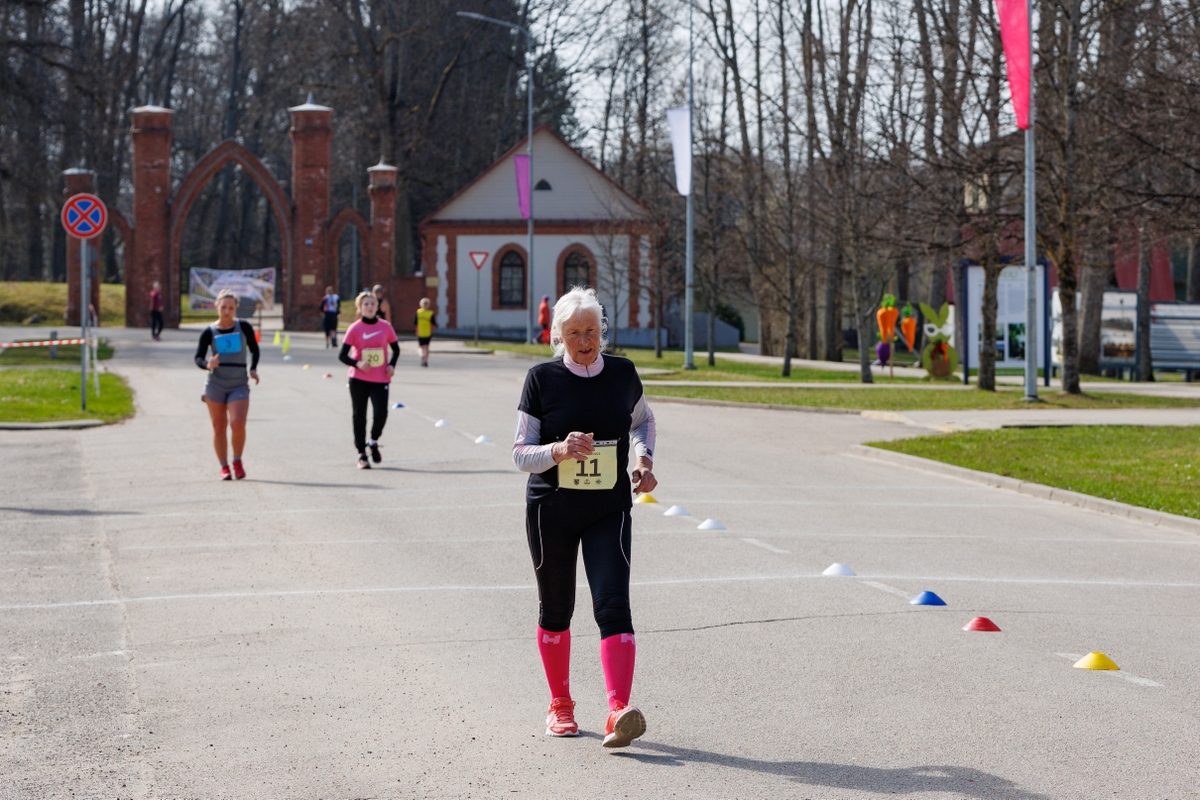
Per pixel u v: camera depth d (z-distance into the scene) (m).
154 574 15.57
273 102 135.12
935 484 25.44
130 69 125.44
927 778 8.52
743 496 23.11
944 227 47.62
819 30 65.12
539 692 10.67
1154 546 18.77
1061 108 46.28
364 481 24.00
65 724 9.75
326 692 10.62
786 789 8.31
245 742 9.32
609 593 9.06
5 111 82.62
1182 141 40.25
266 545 17.59
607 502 9.26
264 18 116.12
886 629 12.95
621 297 98.12
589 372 9.38
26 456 27.25
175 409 37.84
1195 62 40.59
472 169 119.50
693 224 67.00
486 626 12.97
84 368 35.97
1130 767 8.75
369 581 15.22
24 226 121.38
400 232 107.75
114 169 131.38
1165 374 79.12
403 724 9.76
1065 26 45.88
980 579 15.83
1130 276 87.75
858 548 17.89
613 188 88.75
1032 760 8.90
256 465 26.16
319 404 39.69
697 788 8.34
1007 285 59.81
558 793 8.25
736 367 69.00
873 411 40.34
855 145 56.09
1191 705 10.32
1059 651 12.16
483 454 28.23
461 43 109.62
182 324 101.94
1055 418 37.81
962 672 11.31
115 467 25.67
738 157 72.31
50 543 17.59
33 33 90.44
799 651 12.00
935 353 61.66
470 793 8.26
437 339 91.88
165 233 93.56
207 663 11.51
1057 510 22.31
